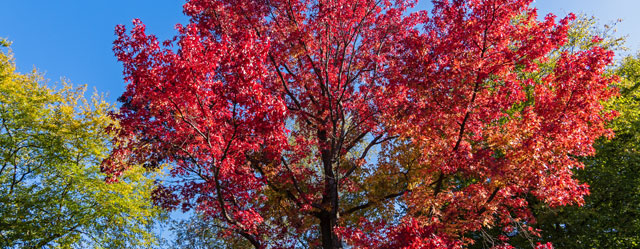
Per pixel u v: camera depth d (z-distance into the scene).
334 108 13.77
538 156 9.16
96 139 20.16
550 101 10.23
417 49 10.55
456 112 10.34
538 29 9.98
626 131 18.25
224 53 8.30
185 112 9.20
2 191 18.42
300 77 14.80
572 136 9.54
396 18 14.45
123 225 19.52
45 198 18.38
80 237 18.50
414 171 13.60
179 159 12.59
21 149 19.83
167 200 13.12
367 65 15.37
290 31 12.87
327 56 13.08
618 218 16.34
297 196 14.61
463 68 9.79
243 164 12.02
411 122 10.99
